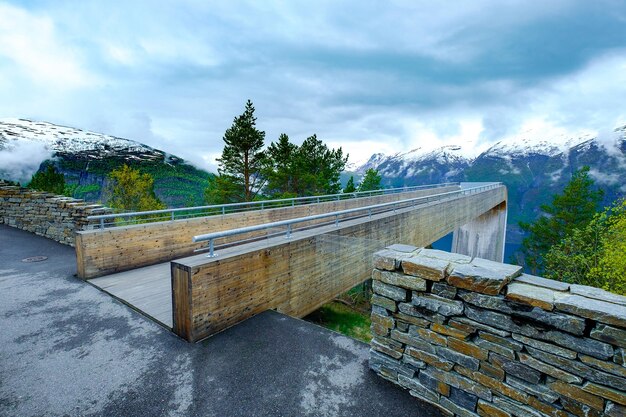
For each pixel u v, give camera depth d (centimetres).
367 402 286
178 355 360
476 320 246
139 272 651
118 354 360
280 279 555
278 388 305
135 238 680
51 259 735
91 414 267
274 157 2677
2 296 521
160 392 297
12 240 904
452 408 265
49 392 292
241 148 2462
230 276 441
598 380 192
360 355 365
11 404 275
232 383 312
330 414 271
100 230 622
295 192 2625
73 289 555
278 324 449
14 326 420
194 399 288
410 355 293
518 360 226
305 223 1192
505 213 3344
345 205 1541
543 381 217
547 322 209
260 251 501
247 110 2445
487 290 236
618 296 211
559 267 2242
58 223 898
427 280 272
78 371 325
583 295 214
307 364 345
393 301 302
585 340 196
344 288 795
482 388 246
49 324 428
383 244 1002
